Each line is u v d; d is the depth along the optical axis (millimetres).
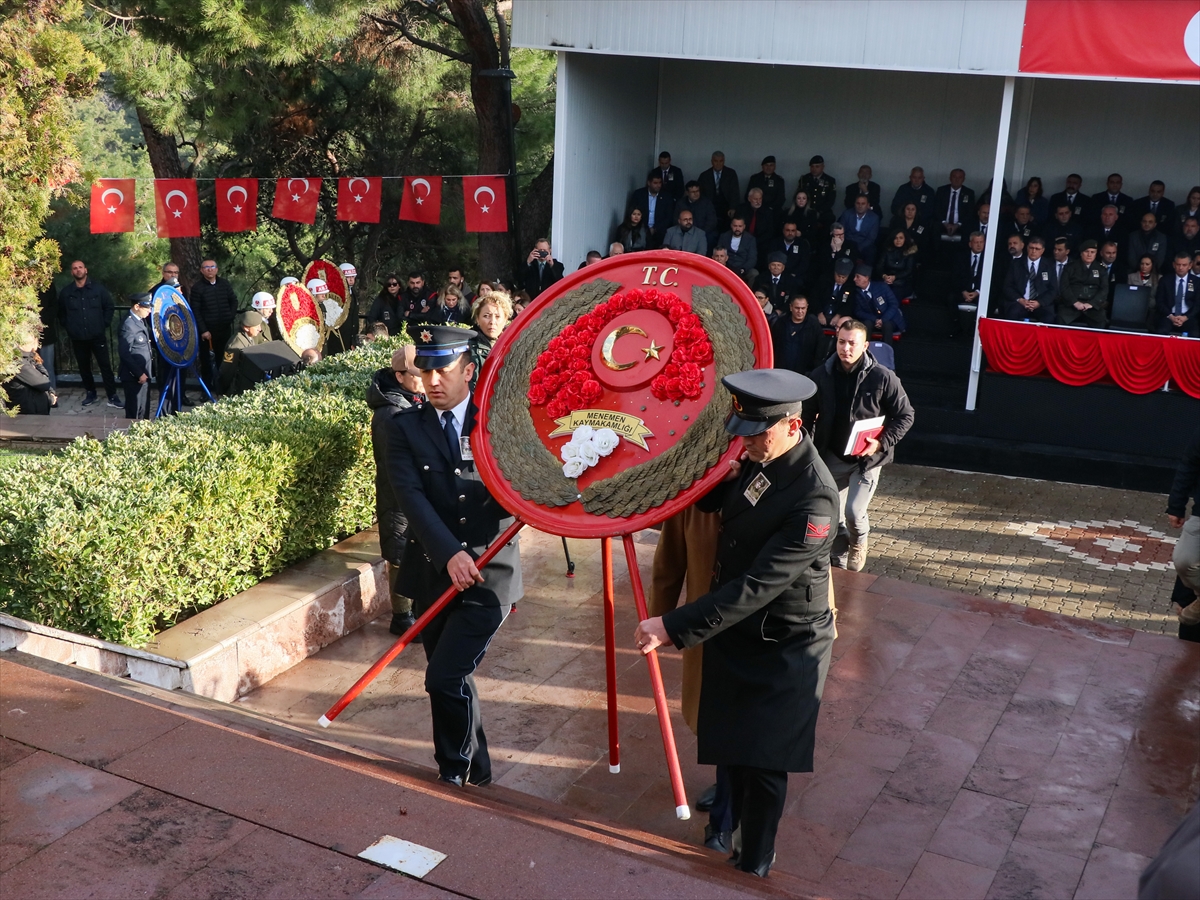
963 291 14039
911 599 6223
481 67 16328
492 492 3986
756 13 12641
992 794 4344
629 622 5914
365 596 5938
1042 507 11086
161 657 4672
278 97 18000
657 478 3709
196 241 18984
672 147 17188
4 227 9320
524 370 4195
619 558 6777
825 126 16422
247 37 13055
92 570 4738
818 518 3432
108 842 2783
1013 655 5559
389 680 5324
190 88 14969
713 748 3617
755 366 3742
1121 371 11859
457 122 19484
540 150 20172
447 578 4141
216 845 2791
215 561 5402
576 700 5082
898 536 10117
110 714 3439
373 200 14695
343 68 19344
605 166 15523
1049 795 4344
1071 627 5902
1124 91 14984
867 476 6867
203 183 20750
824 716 4930
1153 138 14984
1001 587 8930
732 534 3605
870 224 14922
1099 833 4098
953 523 10523
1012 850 3982
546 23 13547
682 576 4281
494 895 2650
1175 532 10422
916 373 13812
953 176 14906
